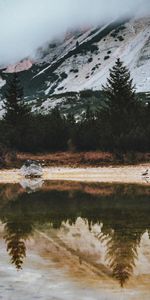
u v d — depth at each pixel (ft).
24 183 148.05
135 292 30.04
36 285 31.65
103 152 221.66
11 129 250.98
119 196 100.89
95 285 31.63
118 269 35.83
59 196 102.37
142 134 219.61
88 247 44.75
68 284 31.83
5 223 62.39
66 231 55.01
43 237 50.65
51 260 39.11
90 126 241.35
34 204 87.10
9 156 221.66
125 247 44.55
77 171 191.42
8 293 29.81
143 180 152.05
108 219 66.03
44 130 239.09
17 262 38.22
